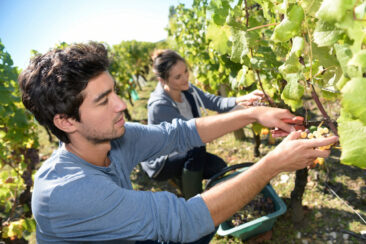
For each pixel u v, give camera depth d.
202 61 3.96
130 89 9.82
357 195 2.57
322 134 1.02
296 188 2.26
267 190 2.57
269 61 1.37
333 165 3.01
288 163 0.96
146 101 9.77
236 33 1.25
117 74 8.45
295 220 2.48
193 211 0.95
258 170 0.99
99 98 0.96
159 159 2.58
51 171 1.01
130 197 0.97
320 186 2.80
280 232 2.46
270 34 1.48
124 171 1.36
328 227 2.37
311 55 0.89
